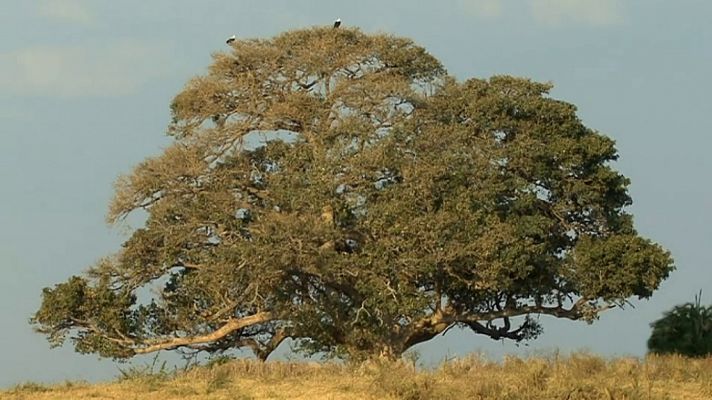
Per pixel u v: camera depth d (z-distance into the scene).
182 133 123.00
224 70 122.69
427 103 120.69
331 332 113.88
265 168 121.62
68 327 118.44
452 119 121.75
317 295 114.31
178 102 123.00
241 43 122.38
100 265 118.56
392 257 107.88
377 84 117.19
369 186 112.56
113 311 116.19
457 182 113.50
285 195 113.56
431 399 62.09
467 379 66.94
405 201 109.38
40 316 116.38
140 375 69.31
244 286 112.25
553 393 62.31
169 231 116.69
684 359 81.06
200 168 118.44
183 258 118.88
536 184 121.44
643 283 113.25
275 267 107.88
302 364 73.12
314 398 62.38
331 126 118.88
